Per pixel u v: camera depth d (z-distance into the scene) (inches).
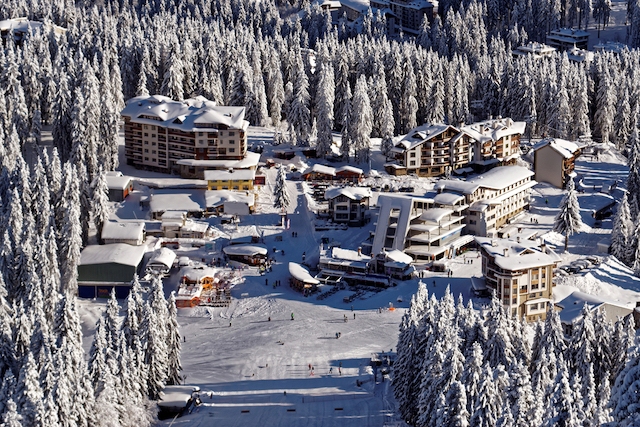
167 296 5162.4
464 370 3088.1
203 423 3644.2
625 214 5821.9
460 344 3427.7
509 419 2630.4
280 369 4244.6
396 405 3750.0
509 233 6171.3
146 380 3695.9
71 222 5073.8
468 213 6087.6
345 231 6215.6
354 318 4835.1
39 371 3523.6
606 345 3533.5
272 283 5388.8
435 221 5689.0
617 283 5398.6
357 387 3986.2
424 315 3614.7
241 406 3823.8
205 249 5836.6
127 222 6097.4
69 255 5073.8
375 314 4884.4
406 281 5369.1
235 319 4916.3
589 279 5329.7
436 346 3248.0
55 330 3715.6
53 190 5511.8
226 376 4195.4
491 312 3592.5
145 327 3720.5
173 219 6028.5
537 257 4886.8
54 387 3193.9
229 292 5226.4
